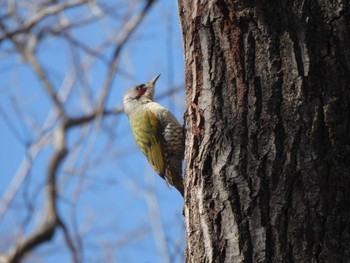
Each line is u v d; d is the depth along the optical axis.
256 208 7.42
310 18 7.64
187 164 8.50
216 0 8.05
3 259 18.95
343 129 7.40
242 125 7.69
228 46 7.95
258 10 7.77
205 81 8.09
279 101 7.56
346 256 7.08
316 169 7.31
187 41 8.61
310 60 7.54
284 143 7.46
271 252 7.25
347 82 7.50
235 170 7.61
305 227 7.19
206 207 7.79
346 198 7.26
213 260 7.60
